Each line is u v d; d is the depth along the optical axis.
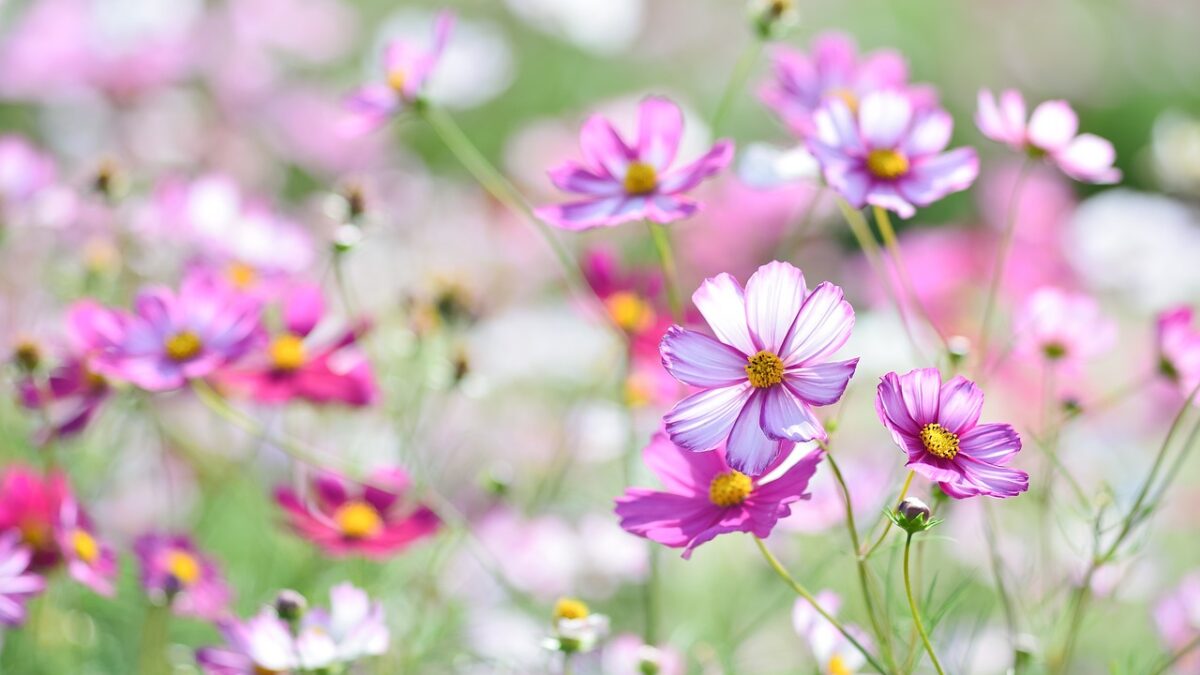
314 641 1.86
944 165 1.85
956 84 5.19
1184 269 2.77
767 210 3.00
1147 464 2.33
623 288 2.07
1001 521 2.19
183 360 1.92
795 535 2.15
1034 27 5.38
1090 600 2.01
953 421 1.73
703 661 2.02
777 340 1.74
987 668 2.05
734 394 1.73
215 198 2.15
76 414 1.99
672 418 1.73
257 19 3.53
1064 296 1.99
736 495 1.76
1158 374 1.97
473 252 2.92
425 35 3.64
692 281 3.02
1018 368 2.29
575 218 1.87
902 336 2.31
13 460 2.16
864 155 1.85
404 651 2.04
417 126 4.19
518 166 3.15
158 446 2.24
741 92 4.62
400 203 3.05
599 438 2.21
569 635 1.86
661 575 2.12
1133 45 5.41
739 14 4.91
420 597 2.09
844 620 1.97
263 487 2.21
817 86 2.01
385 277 2.68
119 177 2.20
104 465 2.18
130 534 2.19
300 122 3.39
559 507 2.28
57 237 2.34
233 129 3.33
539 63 4.54
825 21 5.29
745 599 2.19
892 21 5.33
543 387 2.54
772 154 1.98
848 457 2.15
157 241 2.20
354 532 1.95
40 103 3.21
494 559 2.10
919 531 1.73
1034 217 3.07
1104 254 2.78
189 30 3.26
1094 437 2.31
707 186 3.05
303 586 2.09
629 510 1.77
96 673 2.10
